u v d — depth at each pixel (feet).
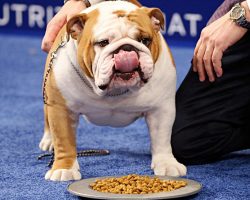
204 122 11.38
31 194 9.34
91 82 9.61
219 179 10.14
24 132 14.49
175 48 28.66
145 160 11.57
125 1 10.01
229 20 10.98
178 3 28.58
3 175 10.53
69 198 9.11
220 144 11.42
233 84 11.46
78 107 10.13
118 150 12.53
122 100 10.09
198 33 28.43
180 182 9.34
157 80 10.03
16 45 30.60
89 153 12.02
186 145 11.32
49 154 11.84
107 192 8.91
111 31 9.07
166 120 10.44
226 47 10.99
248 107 11.51
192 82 11.74
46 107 10.67
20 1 31.94
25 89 21.35
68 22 9.53
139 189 8.88
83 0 11.09
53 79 10.00
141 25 9.26
